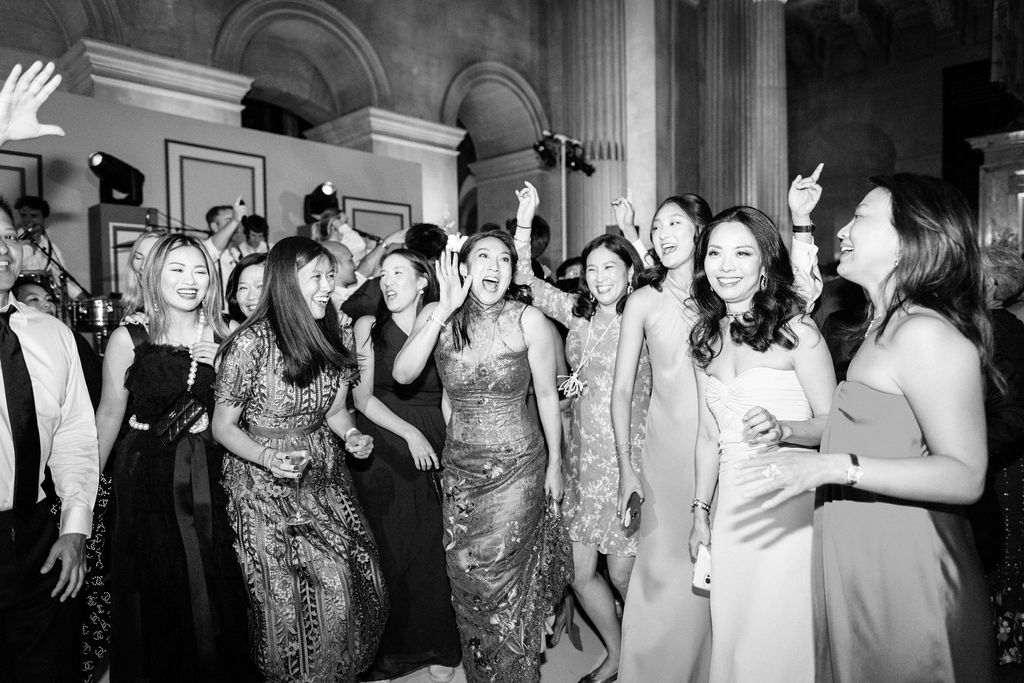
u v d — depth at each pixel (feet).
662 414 7.93
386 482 9.13
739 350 6.59
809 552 6.33
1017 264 8.63
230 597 7.47
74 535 6.24
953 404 4.49
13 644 6.10
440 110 32.68
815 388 6.28
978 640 4.74
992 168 46.42
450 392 8.29
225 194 24.09
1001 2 30.73
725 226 6.52
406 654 9.03
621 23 36.37
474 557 8.09
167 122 22.74
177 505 7.43
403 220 29.22
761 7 43.47
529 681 8.05
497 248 8.04
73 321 14.02
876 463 4.51
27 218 17.46
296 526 7.55
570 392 9.14
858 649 4.95
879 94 59.82
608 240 8.91
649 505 7.96
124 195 20.59
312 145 26.48
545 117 37.29
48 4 24.13
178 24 24.40
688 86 40.01
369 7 30.22
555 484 8.44
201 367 7.73
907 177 5.08
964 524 4.97
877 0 54.70
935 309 4.74
